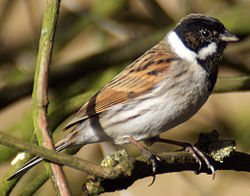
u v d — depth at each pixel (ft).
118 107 27.22
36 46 39.93
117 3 39.04
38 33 40.55
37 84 19.45
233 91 29.22
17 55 39.17
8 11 41.57
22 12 41.83
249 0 39.42
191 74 26.58
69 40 39.14
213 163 23.08
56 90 34.88
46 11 19.97
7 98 29.27
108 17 38.70
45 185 34.88
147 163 21.31
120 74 27.84
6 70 38.14
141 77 26.94
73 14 41.01
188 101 26.48
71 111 27.91
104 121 27.48
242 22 31.83
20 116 37.88
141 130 26.94
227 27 31.78
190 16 27.89
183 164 22.72
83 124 27.63
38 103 19.24
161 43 28.84
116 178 19.06
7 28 40.91
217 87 29.04
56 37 39.83
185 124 37.55
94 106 27.32
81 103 28.17
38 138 18.89
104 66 31.86
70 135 27.58
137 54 32.19
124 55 31.96
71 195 17.49
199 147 23.21
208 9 40.93
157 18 39.42
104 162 19.27
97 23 38.22
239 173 36.94
